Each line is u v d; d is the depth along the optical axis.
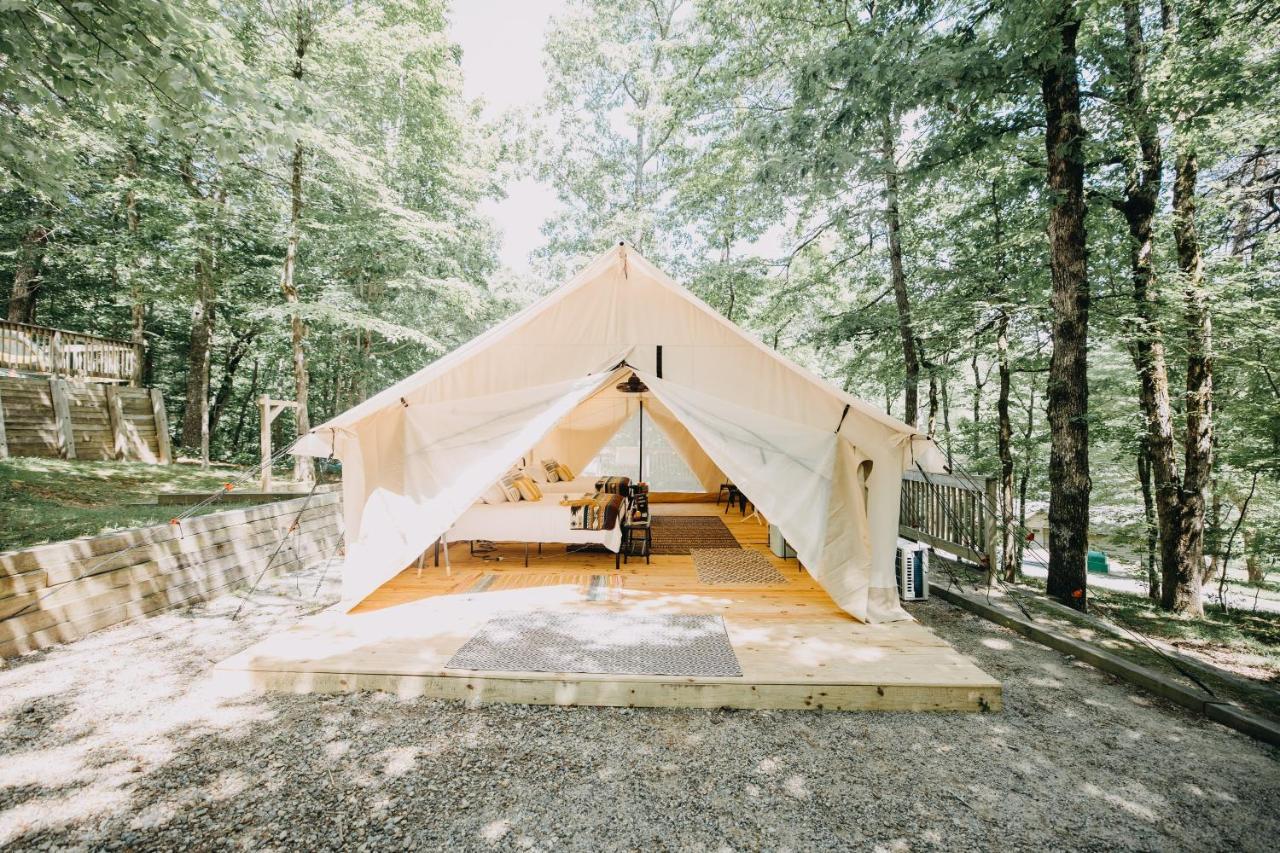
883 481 4.57
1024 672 3.89
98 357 11.20
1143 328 6.54
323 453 4.52
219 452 18.31
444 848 2.19
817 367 16.06
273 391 20.31
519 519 5.65
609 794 2.50
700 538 7.29
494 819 2.34
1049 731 3.09
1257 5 5.07
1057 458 5.61
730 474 4.58
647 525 6.21
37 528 5.53
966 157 6.95
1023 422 12.94
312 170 10.73
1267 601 9.25
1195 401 6.47
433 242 12.58
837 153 6.68
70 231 11.59
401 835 2.25
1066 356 5.57
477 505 5.82
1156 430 6.59
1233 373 7.16
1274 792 2.59
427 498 4.62
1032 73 5.57
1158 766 2.78
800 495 4.52
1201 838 2.29
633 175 17.73
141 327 12.65
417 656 3.60
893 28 6.38
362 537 4.54
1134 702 3.46
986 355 9.14
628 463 12.20
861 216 9.23
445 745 2.88
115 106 4.01
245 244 12.74
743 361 5.25
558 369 5.34
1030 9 4.95
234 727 3.02
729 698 3.29
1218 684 3.59
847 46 6.26
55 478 8.02
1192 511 6.32
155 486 8.88
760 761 2.77
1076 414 5.50
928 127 7.63
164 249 10.91
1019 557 8.88
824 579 4.42
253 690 3.43
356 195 11.05
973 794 2.54
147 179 9.48
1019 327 8.73
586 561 6.09
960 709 3.29
